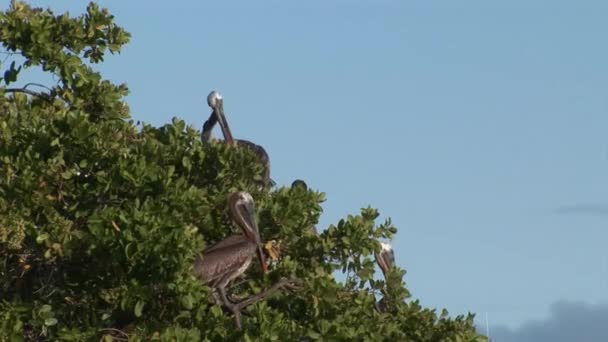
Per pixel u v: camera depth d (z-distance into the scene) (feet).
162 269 63.67
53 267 67.82
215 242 73.36
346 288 73.56
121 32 78.64
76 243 66.80
